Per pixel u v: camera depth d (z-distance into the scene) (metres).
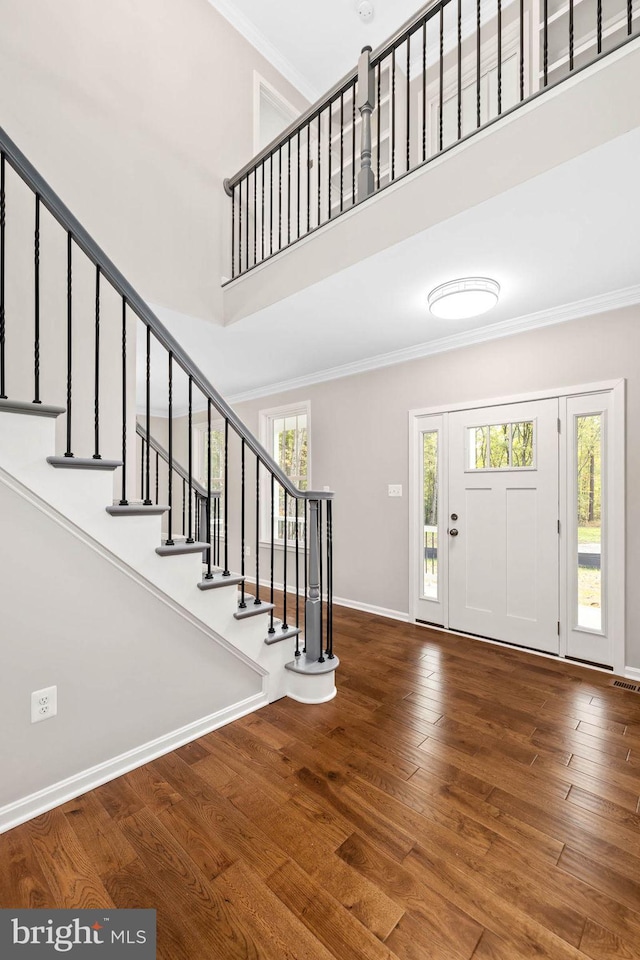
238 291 3.22
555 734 2.11
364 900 1.25
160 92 3.08
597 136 1.60
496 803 1.64
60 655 1.65
